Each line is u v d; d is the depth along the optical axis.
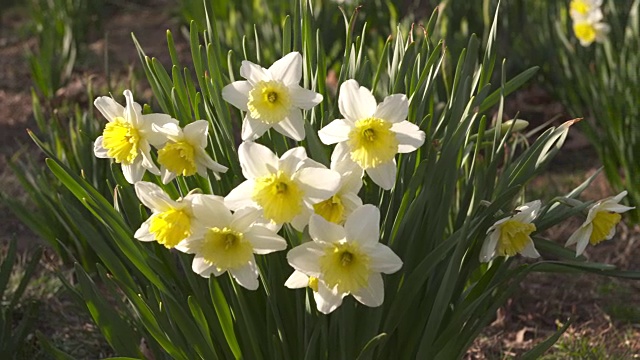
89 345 1.83
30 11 4.31
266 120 1.31
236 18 3.16
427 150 1.42
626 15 2.87
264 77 1.32
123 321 1.46
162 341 1.43
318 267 1.28
